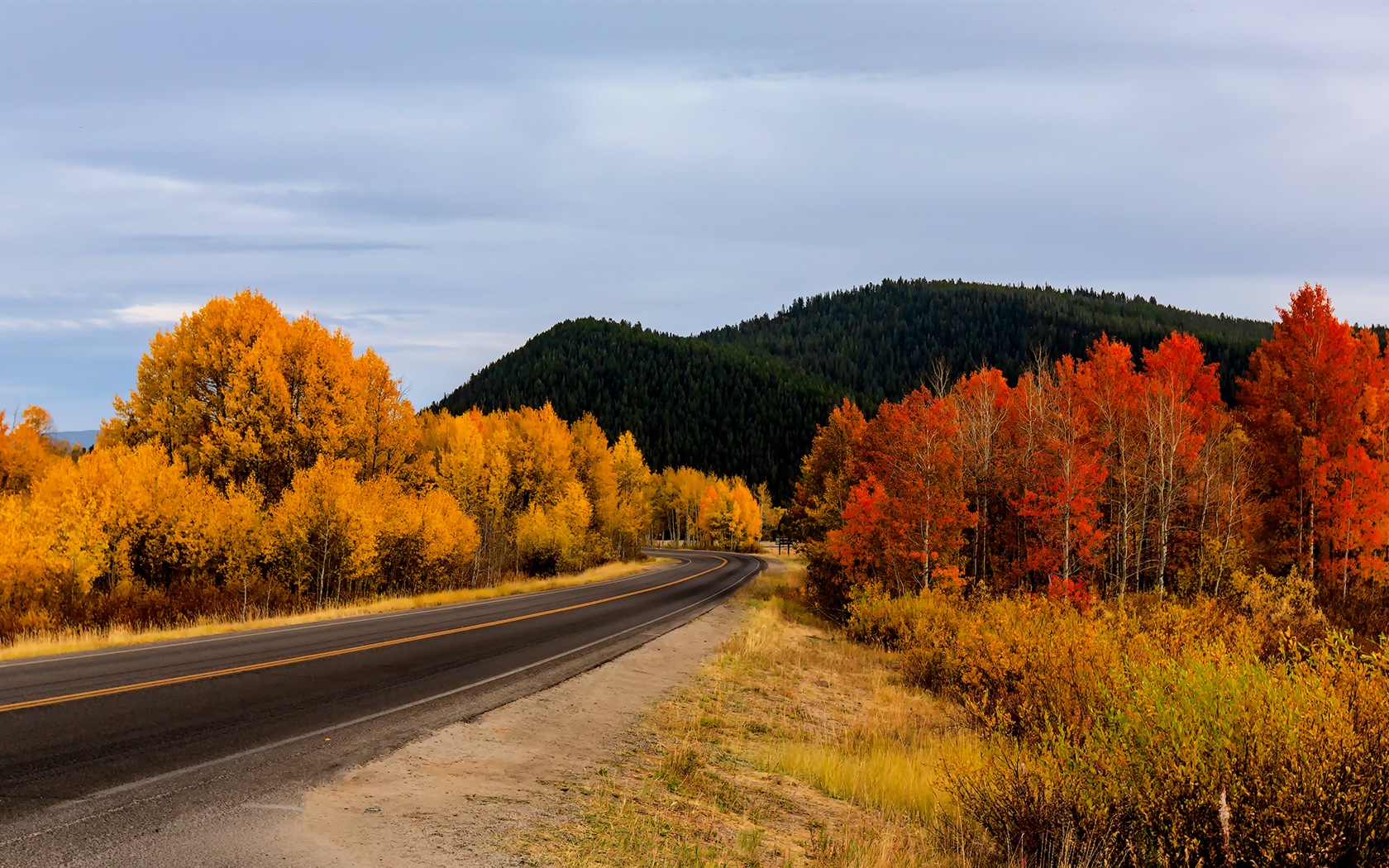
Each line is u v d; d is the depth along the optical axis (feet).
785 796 22.77
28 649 38.68
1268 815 14.29
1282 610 53.47
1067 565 79.82
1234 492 94.89
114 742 20.04
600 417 630.74
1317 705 15.42
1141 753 16.70
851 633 72.64
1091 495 86.28
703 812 19.74
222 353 97.96
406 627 53.16
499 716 27.99
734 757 26.94
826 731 34.42
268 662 34.78
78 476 74.90
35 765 17.66
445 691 31.37
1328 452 94.79
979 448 95.09
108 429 98.12
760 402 635.25
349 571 84.74
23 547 68.69
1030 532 96.89
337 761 20.12
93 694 25.80
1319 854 13.71
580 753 24.38
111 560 74.49
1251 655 17.63
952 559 80.79
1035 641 33.76
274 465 98.12
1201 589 85.30
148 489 77.82
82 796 15.72
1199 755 15.39
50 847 12.94
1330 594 85.46
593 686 36.42
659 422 622.13
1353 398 93.97
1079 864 16.14
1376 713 15.35
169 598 69.21
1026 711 27.81
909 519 78.79
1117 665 25.90
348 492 84.99
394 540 96.27
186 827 14.40
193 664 33.37
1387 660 16.35
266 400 97.14
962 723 35.37
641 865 15.02
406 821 16.03
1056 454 87.35
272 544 82.07
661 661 47.19
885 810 22.43
